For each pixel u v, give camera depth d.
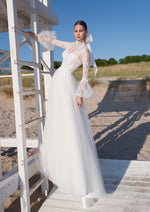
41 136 2.61
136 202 2.30
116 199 2.38
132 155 4.02
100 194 2.17
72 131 2.09
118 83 13.00
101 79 14.15
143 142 4.71
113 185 2.69
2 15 3.06
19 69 2.08
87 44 2.29
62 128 2.13
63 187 2.12
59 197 2.50
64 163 2.10
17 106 2.08
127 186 2.65
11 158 3.93
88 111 8.38
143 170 3.08
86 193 2.05
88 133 2.32
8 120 6.97
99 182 2.18
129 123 6.39
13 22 2.00
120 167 3.22
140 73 14.90
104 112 8.01
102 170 3.14
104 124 6.40
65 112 2.13
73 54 2.21
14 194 2.87
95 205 2.28
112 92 11.45
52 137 2.22
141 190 2.55
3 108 8.85
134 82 13.04
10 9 2.00
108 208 2.21
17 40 2.05
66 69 2.24
